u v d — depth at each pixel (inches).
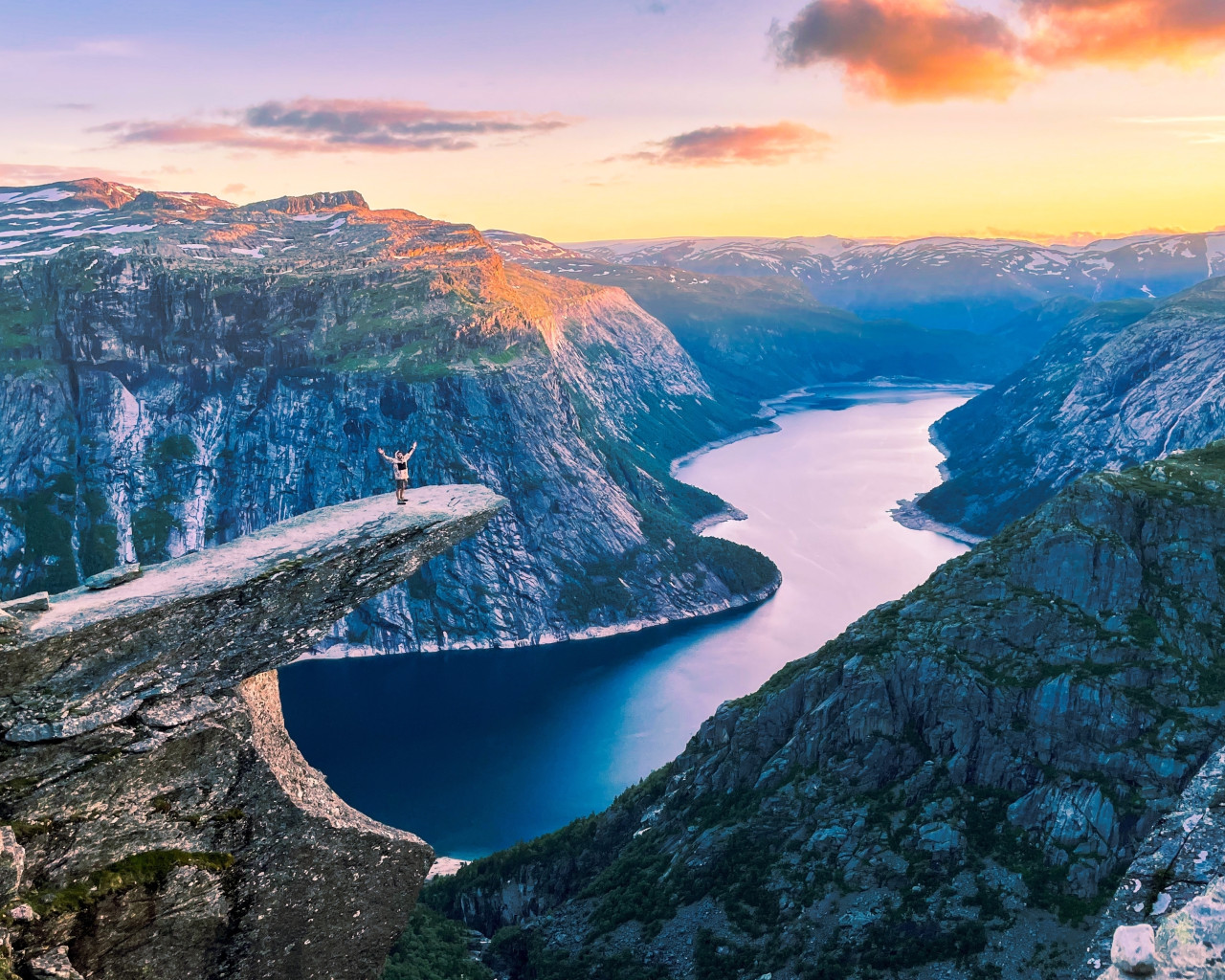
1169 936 421.4
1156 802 3029.0
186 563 1041.5
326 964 1049.5
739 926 3277.6
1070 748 3272.6
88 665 933.8
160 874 940.6
